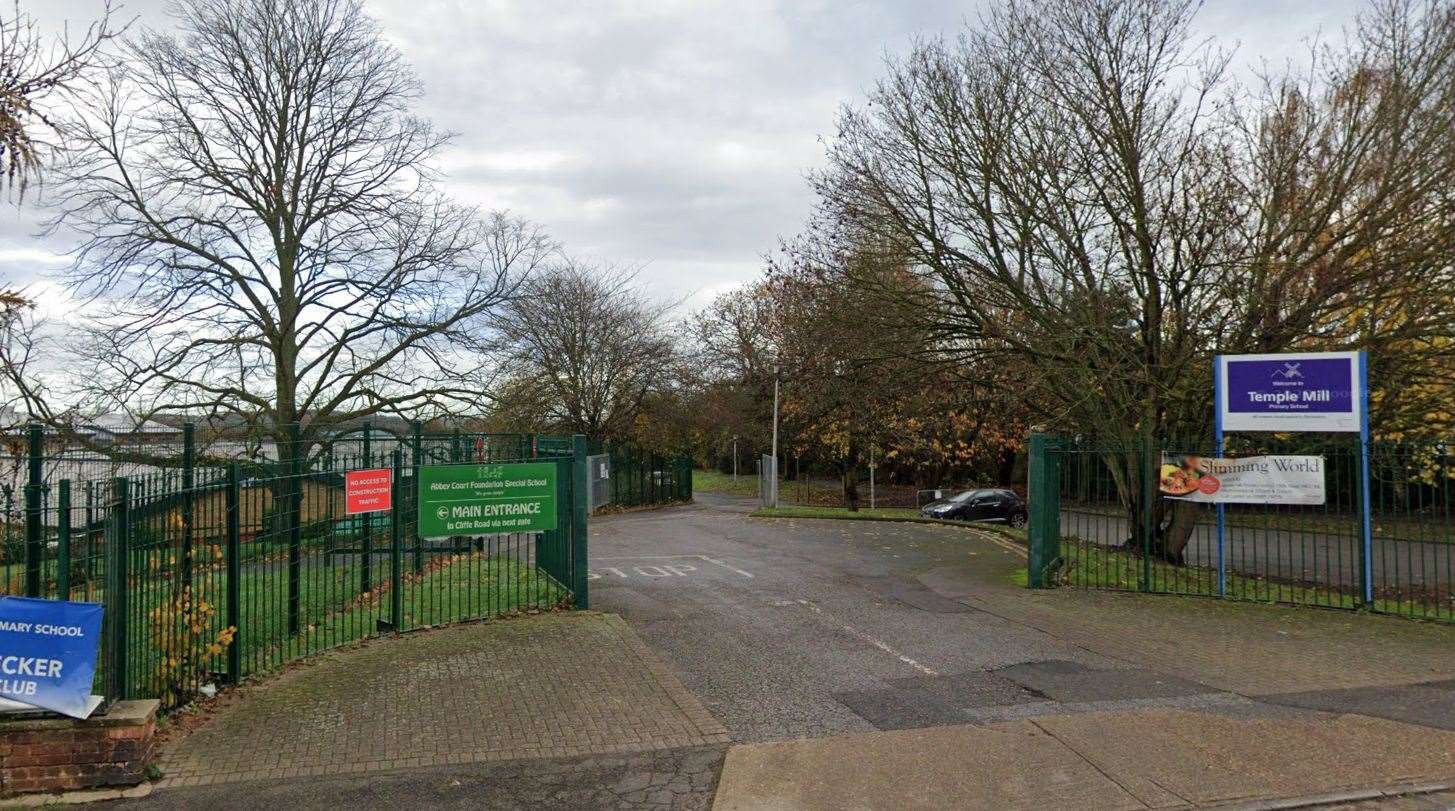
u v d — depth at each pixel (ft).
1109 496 51.47
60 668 16.88
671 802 16.53
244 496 29.04
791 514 94.48
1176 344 45.93
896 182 53.72
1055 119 48.91
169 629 20.92
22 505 25.73
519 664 25.68
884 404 73.77
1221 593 36.65
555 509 32.50
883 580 44.04
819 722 20.93
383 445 58.18
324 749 19.02
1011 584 41.32
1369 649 27.63
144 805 16.26
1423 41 41.32
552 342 121.49
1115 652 27.63
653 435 136.77
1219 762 17.98
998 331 51.47
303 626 30.35
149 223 66.03
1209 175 47.16
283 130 71.51
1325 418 34.47
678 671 25.58
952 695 23.09
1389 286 40.22
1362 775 17.25
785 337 112.68
